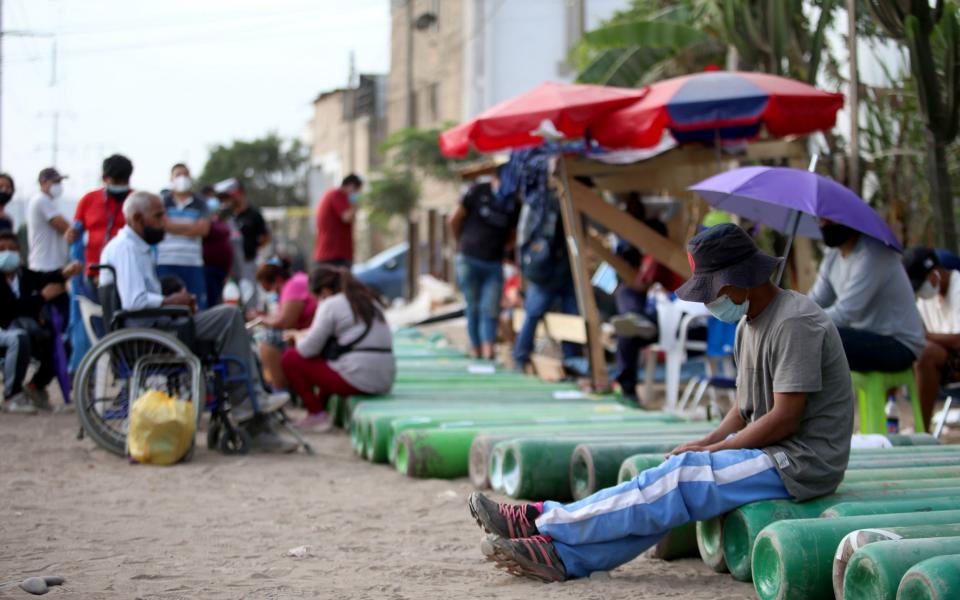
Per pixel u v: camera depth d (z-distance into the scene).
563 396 9.09
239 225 13.14
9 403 9.41
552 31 27.56
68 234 8.62
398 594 4.13
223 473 6.96
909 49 7.97
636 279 9.89
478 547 5.03
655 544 4.36
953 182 8.98
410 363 11.52
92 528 5.32
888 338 6.56
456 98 30.61
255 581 4.31
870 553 3.38
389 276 27.97
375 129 42.41
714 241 4.09
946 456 5.40
